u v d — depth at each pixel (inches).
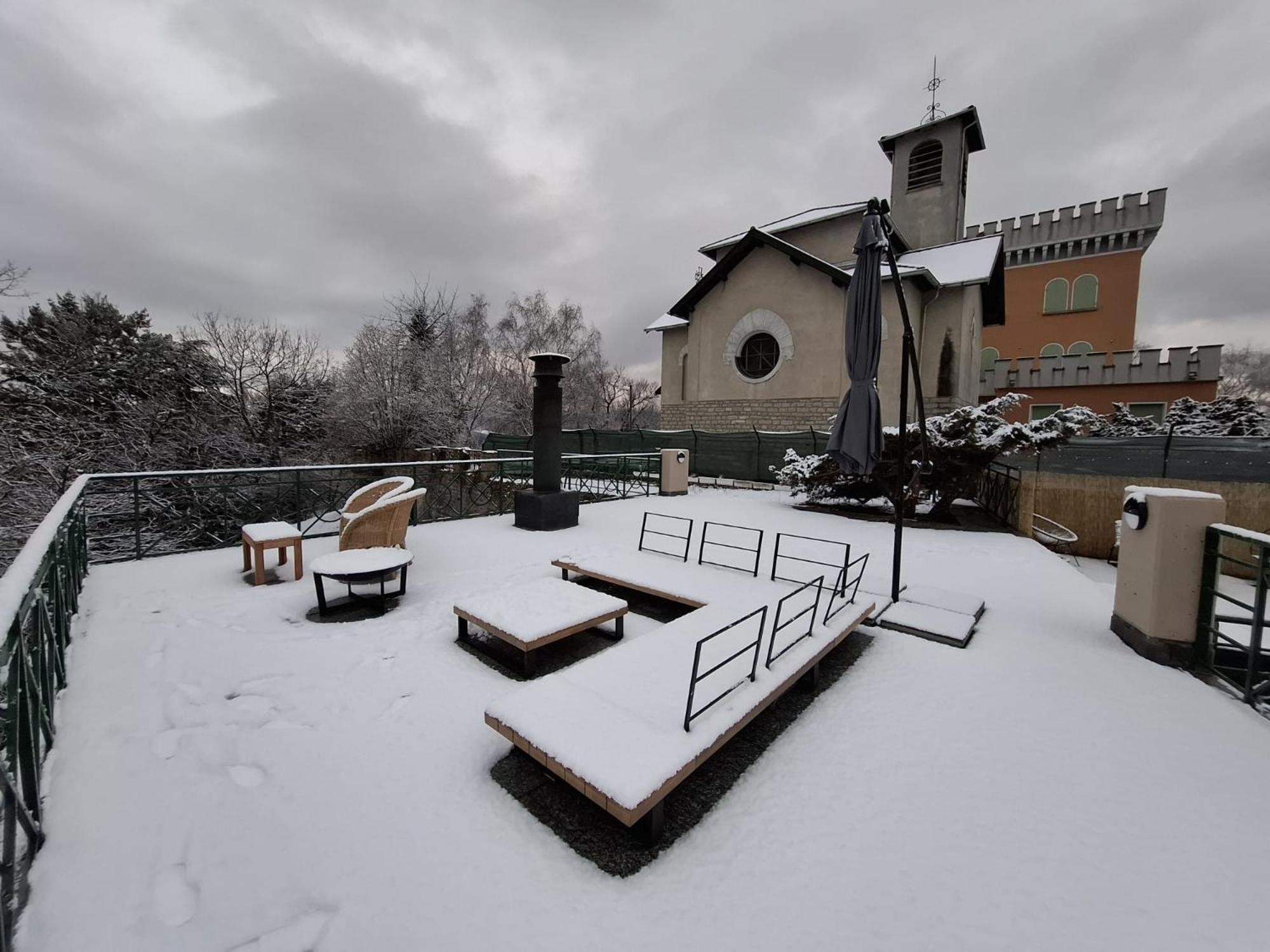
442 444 816.3
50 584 106.6
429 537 259.6
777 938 59.2
